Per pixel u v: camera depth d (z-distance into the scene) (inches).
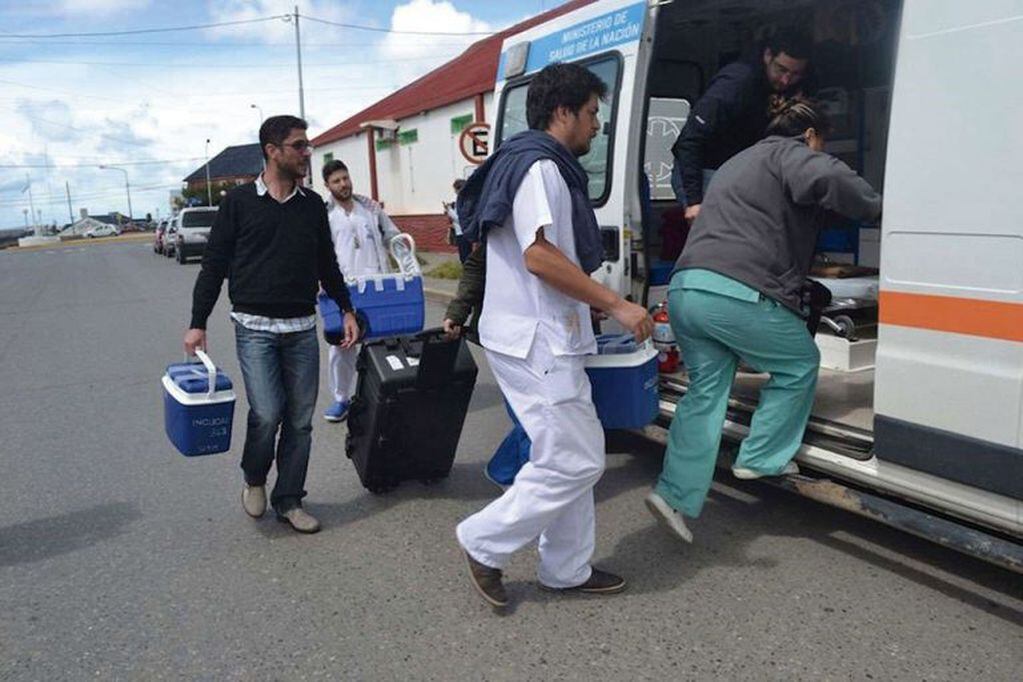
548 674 118.7
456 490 189.9
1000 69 110.7
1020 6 108.2
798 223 139.4
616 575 139.5
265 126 157.4
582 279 115.9
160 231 1310.3
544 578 137.3
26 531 177.2
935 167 118.8
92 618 139.8
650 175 226.4
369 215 242.8
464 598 140.9
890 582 139.0
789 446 146.1
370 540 165.2
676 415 148.2
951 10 115.4
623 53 180.9
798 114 142.2
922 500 128.6
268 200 159.8
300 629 133.7
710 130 180.1
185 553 163.0
